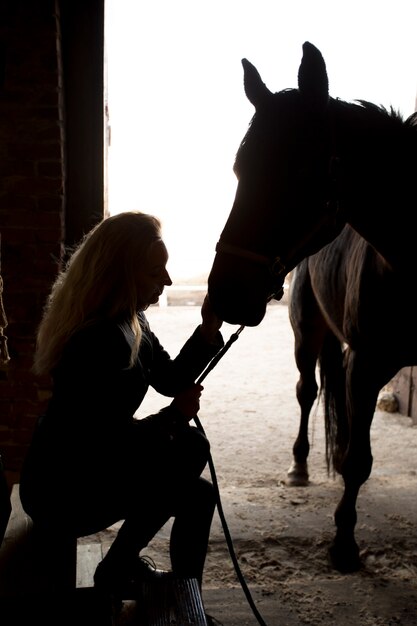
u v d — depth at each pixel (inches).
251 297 67.5
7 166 110.2
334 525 104.7
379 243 77.1
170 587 55.4
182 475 57.1
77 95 114.6
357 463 93.0
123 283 52.9
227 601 83.2
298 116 65.6
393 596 84.7
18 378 116.3
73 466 53.4
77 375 51.6
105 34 112.8
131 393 53.5
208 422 169.6
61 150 110.5
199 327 67.9
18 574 62.7
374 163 72.1
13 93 107.4
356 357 92.6
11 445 119.0
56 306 54.2
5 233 112.3
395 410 177.5
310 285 123.6
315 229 69.2
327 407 116.3
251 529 103.1
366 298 87.7
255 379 214.7
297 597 84.5
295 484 124.2
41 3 104.4
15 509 77.3
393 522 105.7
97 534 101.8
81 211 118.9
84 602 51.7
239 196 67.9
